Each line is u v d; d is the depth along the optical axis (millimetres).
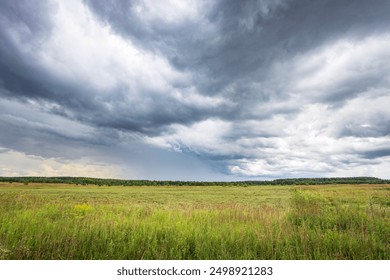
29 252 6039
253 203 24375
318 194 23219
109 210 13453
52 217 11219
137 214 11992
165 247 6434
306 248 6621
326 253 6164
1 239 6672
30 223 8547
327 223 9500
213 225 9109
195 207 15469
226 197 37094
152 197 36906
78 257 6102
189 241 7059
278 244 6695
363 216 10094
